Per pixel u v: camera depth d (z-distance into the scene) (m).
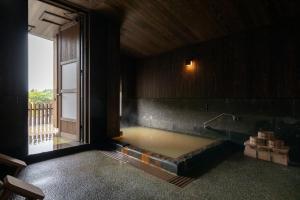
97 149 4.51
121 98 7.38
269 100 4.36
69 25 5.05
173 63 6.32
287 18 4.05
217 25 4.66
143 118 7.25
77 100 4.73
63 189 2.62
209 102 5.40
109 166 3.47
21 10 3.54
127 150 4.14
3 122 3.35
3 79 3.35
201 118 5.57
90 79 4.60
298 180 2.99
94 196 2.46
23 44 3.57
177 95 6.20
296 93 4.01
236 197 2.49
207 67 5.45
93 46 4.66
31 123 5.49
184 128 5.97
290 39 4.08
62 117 5.26
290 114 4.08
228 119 5.02
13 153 3.43
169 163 3.29
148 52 6.78
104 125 4.94
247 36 4.69
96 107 4.74
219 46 5.20
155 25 5.05
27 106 3.60
